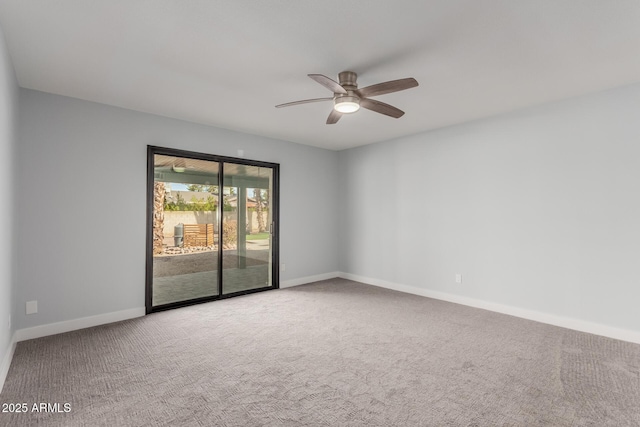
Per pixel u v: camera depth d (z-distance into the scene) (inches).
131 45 92.9
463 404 80.6
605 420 74.2
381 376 94.4
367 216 217.5
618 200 122.2
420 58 100.0
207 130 172.4
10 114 98.3
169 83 119.3
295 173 212.5
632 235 119.2
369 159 216.2
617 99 122.4
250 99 135.2
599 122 126.4
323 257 228.5
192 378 93.2
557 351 110.7
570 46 92.8
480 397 83.6
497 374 95.3
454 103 139.8
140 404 80.7
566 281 134.3
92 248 136.5
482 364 101.6
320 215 226.5
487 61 102.1
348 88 107.2
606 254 124.7
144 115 151.3
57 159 128.6
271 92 127.9
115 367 99.5
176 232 164.4
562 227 135.6
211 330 131.0
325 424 73.4
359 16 79.0
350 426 72.7
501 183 153.9
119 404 80.6
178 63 103.9
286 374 95.7
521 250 147.5
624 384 89.4
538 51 95.7
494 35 87.4
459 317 146.8
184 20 80.9
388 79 115.2
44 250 125.3
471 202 165.0
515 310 149.0
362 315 150.0
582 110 130.4
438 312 154.3
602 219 125.7
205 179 174.4
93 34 87.0
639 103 117.8
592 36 87.7
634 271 118.6
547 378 92.8
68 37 88.3
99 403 81.0
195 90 126.0
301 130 183.3
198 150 168.7
